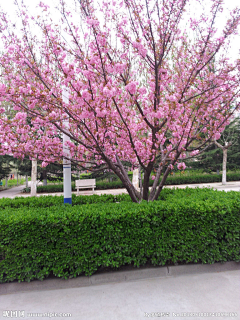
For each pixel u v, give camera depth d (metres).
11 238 2.81
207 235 3.15
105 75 3.14
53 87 3.50
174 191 5.01
